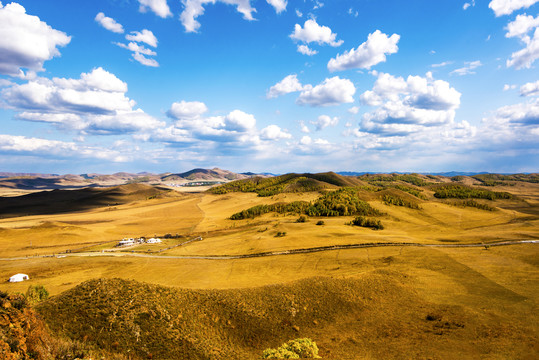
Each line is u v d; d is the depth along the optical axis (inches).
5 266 3934.5
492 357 1279.5
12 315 856.9
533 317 1684.3
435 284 2372.0
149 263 3900.1
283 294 1932.8
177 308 1517.0
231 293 1872.5
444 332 1544.0
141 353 1136.8
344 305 1898.4
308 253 4001.0
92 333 1160.8
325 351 1387.8
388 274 2529.5
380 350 1380.4
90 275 3380.9
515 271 2640.3
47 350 864.3
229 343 1418.6
